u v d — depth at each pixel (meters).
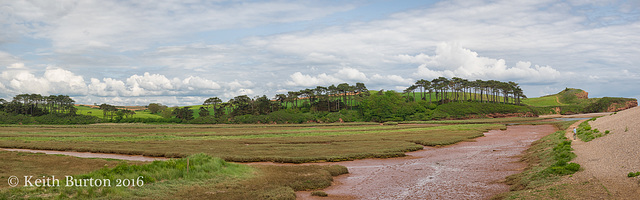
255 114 180.12
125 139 73.44
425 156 46.75
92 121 162.75
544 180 23.88
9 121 153.00
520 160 38.03
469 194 24.41
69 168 34.09
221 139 73.06
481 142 62.88
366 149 51.59
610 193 18.69
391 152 47.94
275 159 42.69
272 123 158.38
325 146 58.06
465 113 168.75
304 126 131.00
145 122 167.00
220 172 29.03
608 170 24.00
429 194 24.98
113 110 197.12
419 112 174.00
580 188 20.34
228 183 26.11
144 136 79.88
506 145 55.84
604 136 43.47
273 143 64.50
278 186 26.45
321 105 196.75
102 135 83.44
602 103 199.50
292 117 162.25
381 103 168.88
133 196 21.00
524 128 97.31
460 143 62.28
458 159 42.66
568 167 25.64
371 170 36.41
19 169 32.12
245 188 25.30
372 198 24.39
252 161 43.00
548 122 121.12
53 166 34.91
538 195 20.12
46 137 76.56
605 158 28.45
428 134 80.12
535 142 54.56
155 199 21.11
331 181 30.70
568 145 39.41
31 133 88.75
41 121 156.62
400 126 119.56
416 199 23.78
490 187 26.19
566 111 197.12
